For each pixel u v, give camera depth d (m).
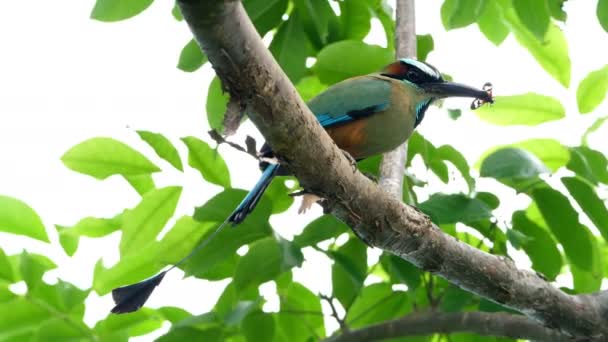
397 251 8.46
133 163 10.13
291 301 11.73
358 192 7.62
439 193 9.84
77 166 10.16
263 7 10.24
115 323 10.65
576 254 10.23
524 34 11.27
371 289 11.79
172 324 10.91
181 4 5.48
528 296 9.05
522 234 10.37
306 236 10.02
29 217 10.49
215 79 10.11
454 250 8.62
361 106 10.26
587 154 10.43
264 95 6.24
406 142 10.87
